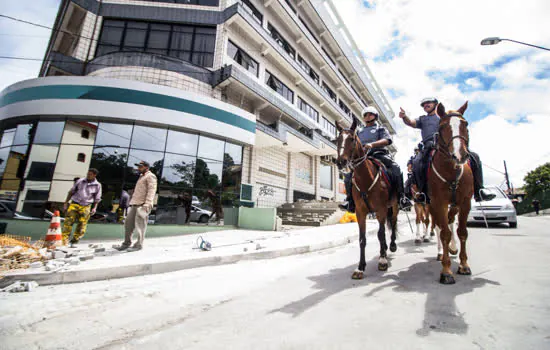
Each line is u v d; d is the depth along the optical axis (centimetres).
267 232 1048
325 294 300
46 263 430
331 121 2652
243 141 1239
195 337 211
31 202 908
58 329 235
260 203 1639
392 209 518
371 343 184
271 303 283
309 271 426
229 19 1436
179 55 1398
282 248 600
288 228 1264
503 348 166
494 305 234
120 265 421
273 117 1825
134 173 967
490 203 988
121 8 1380
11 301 306
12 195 924
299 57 2217
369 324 215
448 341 179
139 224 591
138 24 1400
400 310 238
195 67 1295
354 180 395
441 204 341
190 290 346
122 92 952
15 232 838
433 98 434
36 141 938
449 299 256
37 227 842
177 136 1066
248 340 201
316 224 1347
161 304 296
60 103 926
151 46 1386
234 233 1009
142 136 999
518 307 226
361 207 387
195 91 1269
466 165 365
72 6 1348
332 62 2762
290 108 1788
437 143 352
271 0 1806
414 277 346
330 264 469
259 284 365
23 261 425
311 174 2283
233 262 526
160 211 998
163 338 212
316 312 248
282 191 1872
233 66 1399
